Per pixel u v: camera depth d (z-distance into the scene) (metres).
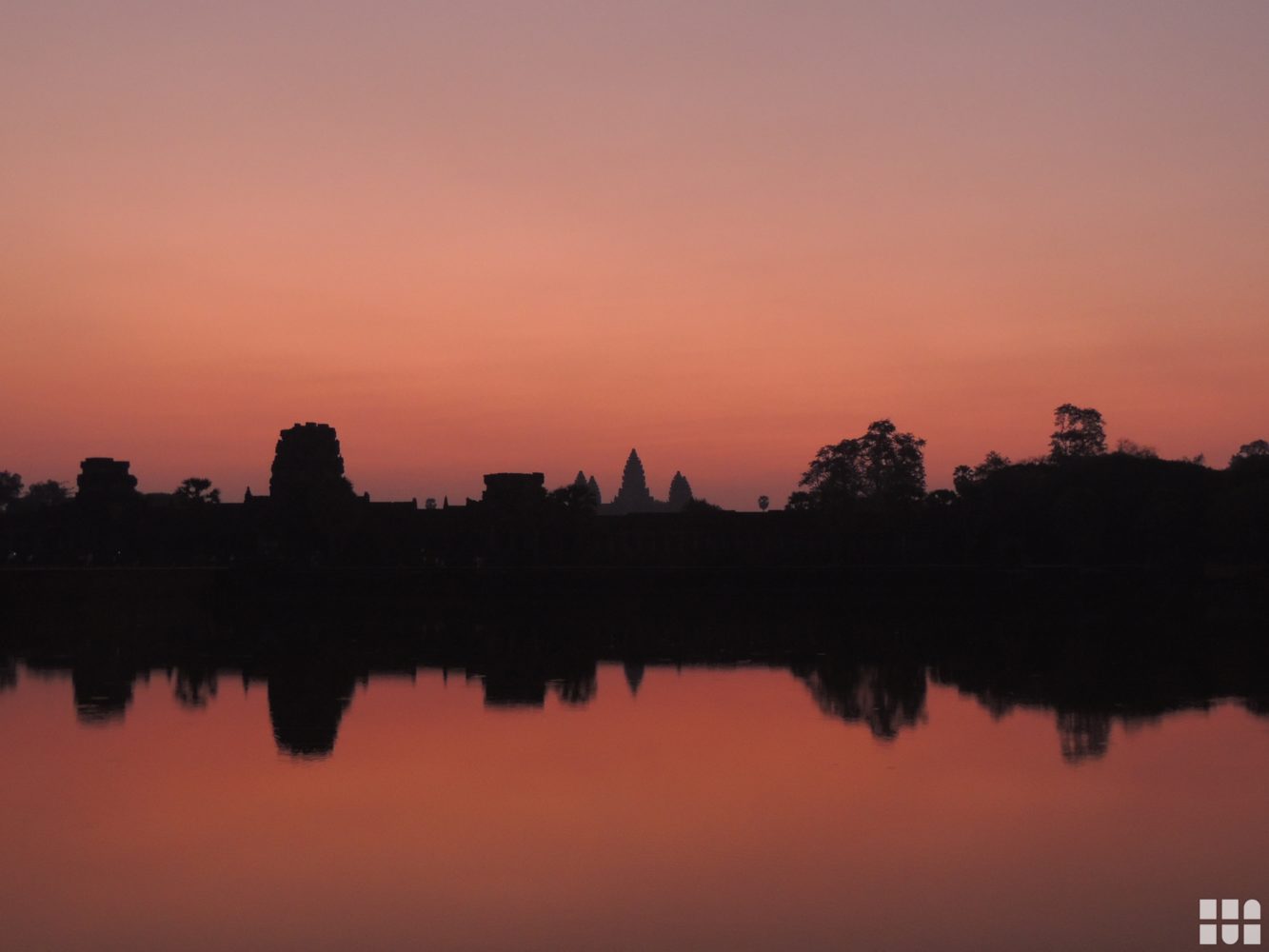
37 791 45.66
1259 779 46.28
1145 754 50.94
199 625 121.69
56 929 31.66
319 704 67.19
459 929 31.45
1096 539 144.25
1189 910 32.38
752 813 41.75
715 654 91.62
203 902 33.53
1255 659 83.88
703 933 31.09
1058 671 78.69
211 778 47.81
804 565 163.50
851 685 73.00
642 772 48.28
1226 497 135.38
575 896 33.75
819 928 31.33
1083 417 197.75
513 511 192.00
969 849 37.53
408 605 144.88
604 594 153.50
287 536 191.50
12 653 96.06
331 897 33.81
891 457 185.75
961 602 139.62
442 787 45.91
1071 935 30.78
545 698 68.81
